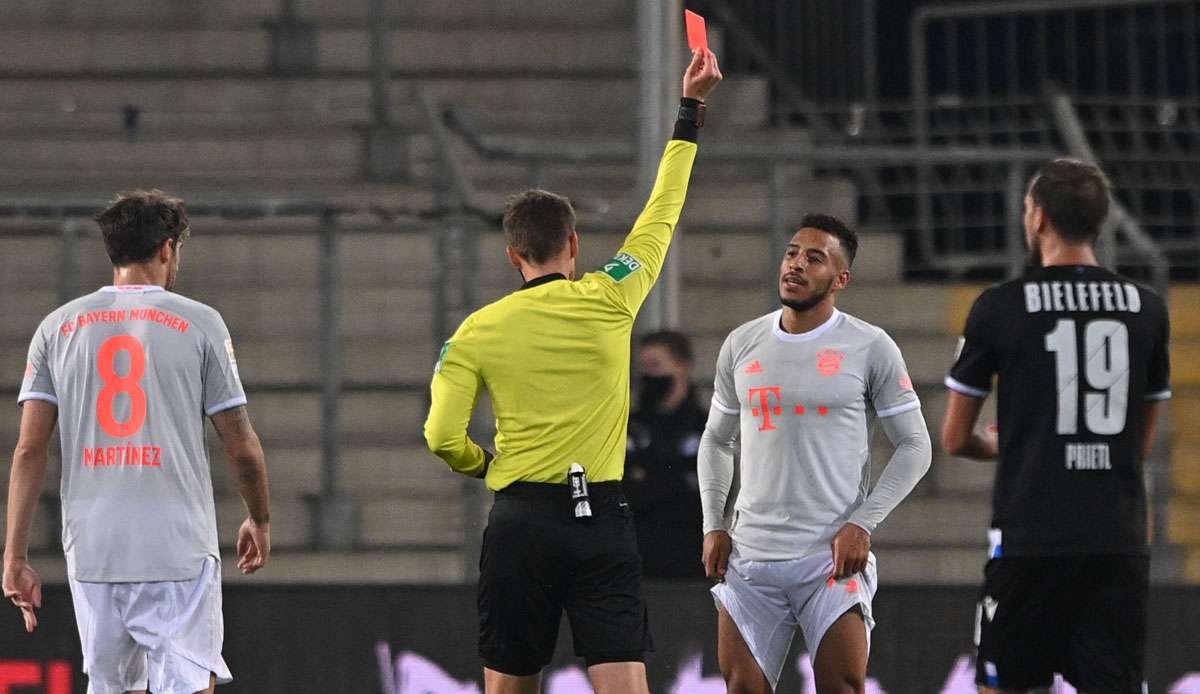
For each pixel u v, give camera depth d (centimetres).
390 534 3064
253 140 3803
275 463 3197
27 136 3825
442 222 2955
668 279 2723
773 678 1997
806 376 1938
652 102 2666
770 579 1955
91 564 1856
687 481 2466
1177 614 2361
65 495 1886
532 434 1830
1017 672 1762
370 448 3198
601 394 1841
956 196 4169
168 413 1862
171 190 3734
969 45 4306
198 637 1867
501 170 3788
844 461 1945
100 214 1916
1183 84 4153
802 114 4128
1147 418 1764
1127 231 3206
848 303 3484
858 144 4034
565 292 1853
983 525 3123
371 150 3784
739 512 1997
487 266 3388
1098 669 1723
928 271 3994
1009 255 3192
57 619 2402
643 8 2673
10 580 1888
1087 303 1725
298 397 3281
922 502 3130
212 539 1898
